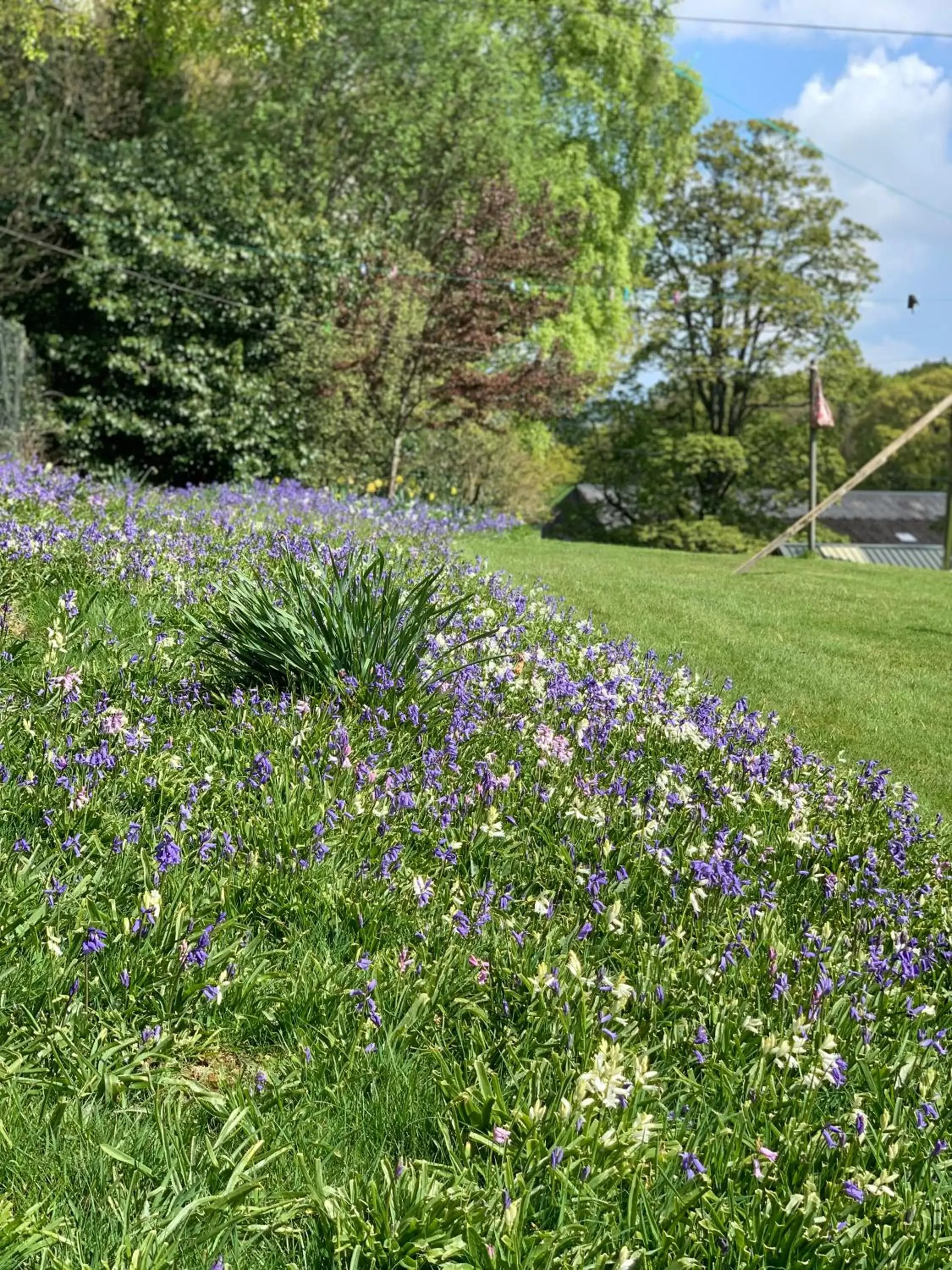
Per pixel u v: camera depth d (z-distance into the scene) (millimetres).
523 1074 3203
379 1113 3086
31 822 4141
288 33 31781
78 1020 3166
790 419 54812
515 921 4062
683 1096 3250
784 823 5504
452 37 35750
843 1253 2686
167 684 5727
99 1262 2385
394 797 4715
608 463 56656
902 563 67812
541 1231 2615
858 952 4336
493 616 7785
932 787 7512
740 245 51844
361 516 15922
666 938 4062
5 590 6855
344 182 34656
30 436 21312
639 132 43062
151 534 9062
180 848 4035
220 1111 3004
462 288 22781
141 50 33000
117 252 23344
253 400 23625
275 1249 2621
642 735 6301
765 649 10891
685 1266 2607
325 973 3592
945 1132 3268
